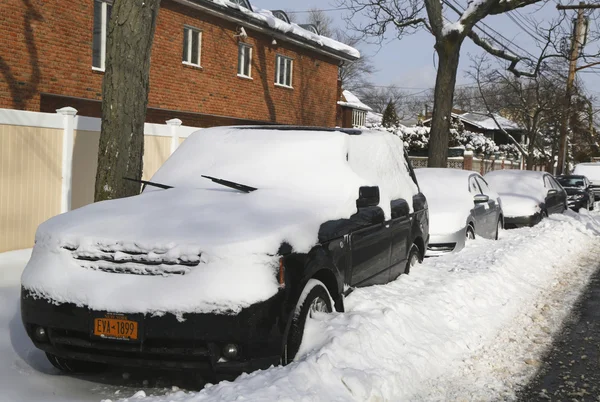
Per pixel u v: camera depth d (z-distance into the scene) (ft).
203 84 66.74
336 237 17.53
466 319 23.16
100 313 14.24
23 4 45.75
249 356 14.12
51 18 48.14
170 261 14.37
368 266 20.48
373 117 231.30
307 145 19.99
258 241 14.47
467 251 36.68
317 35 91.86
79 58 51.03
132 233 15.05
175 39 62.28
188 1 61.46
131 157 26.35
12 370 16.31
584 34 82.64
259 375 13.92
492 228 44.96
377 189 19.22
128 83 26.11
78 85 51.13
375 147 22.84
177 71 62.95
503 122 208.13
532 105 118.21
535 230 50.11
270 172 19.35
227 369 14.11
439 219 36.22
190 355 14.10
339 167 19.27
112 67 26.08
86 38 51.49
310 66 86.17
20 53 45.83
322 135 20.38
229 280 14.02
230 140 21.13
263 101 76.95
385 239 21.95
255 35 74.38
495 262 32.50
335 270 17.46
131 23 25.90
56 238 15.40
